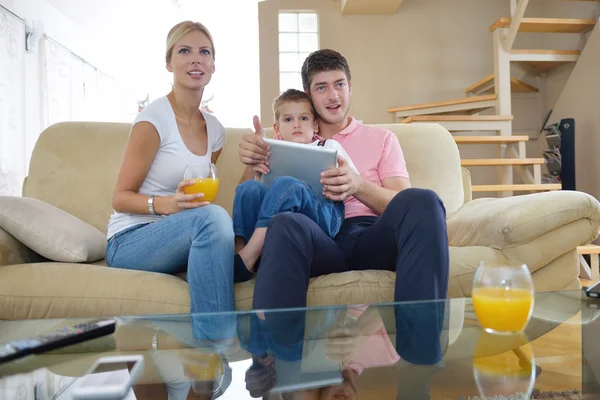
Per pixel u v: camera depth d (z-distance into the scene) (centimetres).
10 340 81
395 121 567
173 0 631
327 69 185
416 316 95
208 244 137
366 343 85
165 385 71
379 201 162
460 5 580
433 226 129
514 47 557
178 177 169
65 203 193
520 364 81
